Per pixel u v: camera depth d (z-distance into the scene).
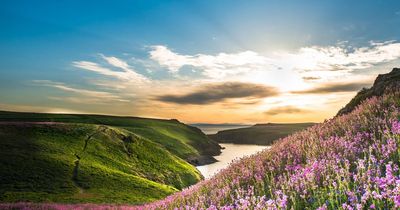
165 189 69.00
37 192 54.59
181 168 102.94
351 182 7.71
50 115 196.88
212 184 13.61
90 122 194.50
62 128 104.25
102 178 67.94
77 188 59.66
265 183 10.88
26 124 100.81
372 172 7.48
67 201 49.72
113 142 105.19
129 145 107.50
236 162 16.12
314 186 7.88
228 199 10.62
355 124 13.27
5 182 57.94
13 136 87.62
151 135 183.25
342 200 6.88
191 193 14.02
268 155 14.16
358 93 26.83
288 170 10.74
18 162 68.75
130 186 65.88
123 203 50.78
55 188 58.12
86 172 70.25
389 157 8.59
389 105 14.56
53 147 85.19
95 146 96.50
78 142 96.25
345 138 11.51
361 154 9.74
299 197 8.16
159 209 14.41
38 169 66.75
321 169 8.95
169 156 111.31
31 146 81.75
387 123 11.80
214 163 168.88
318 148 11.42
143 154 103.94
